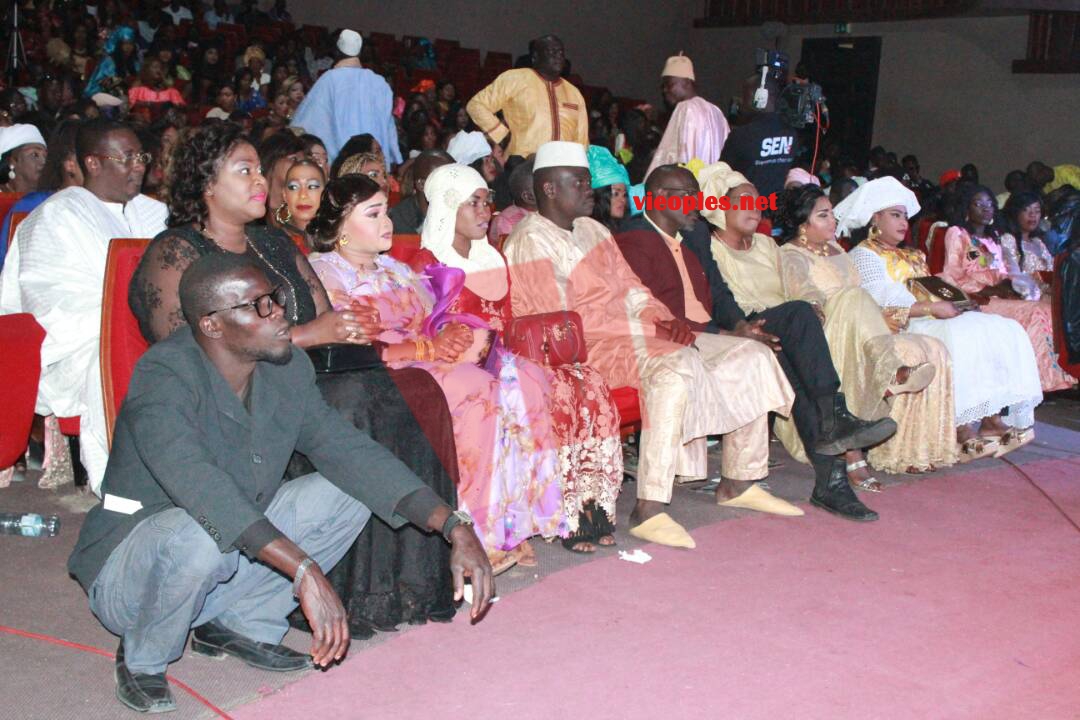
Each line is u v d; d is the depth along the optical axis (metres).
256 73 11.91
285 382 2.74
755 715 2.73
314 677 2.87
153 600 2.58
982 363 5.20
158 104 10.45
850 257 5.21
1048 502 4.66
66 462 4.25
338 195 3.41
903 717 2.75
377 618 3.15
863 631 3.26
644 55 18.28
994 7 13.42
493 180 6.22
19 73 10.79
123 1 12.67
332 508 2.80
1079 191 7.43
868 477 4.78
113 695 2.71
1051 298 6.18
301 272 3.29
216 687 2.79
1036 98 13.88
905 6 14.90
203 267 2.57
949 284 5.28
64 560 3.57
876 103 15.70
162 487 2.56
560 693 2.81
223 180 3.09
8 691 2.70
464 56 15.98
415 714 2.68
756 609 3.39
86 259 3.87
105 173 3.91
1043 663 3.09
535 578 3.62
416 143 9.47
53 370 3.87
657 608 3.38
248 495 2.67
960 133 14.73
